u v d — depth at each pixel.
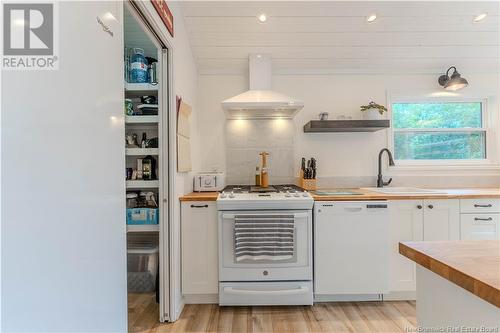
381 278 2.08
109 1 0.94
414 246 0.83
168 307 1.91
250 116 2.74
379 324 1.83
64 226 0.70
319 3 2.12
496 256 0.73
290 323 1.85
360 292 2.08
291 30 2.35
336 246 2.07
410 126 2.87
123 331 1.03
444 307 0.75
